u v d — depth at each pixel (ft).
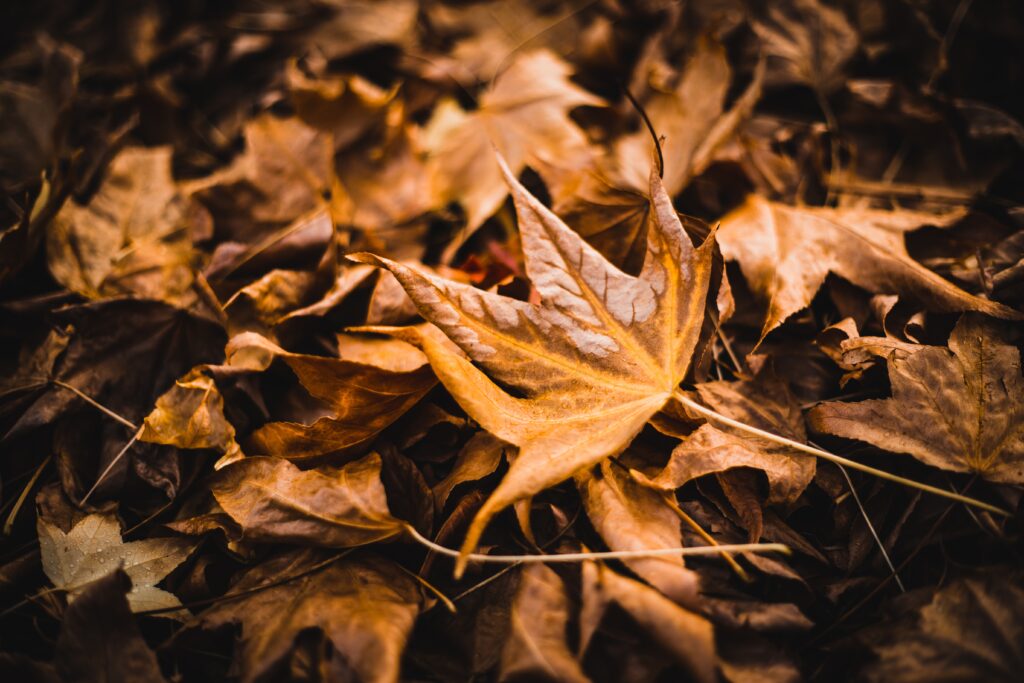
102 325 1.18
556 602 0.99
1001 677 0.92
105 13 1.67
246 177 1.33
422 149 1.43
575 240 1.05
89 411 1.17
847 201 1.37
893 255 1.18
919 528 1.05
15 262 1.21
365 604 0.99
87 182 1.40
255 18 1.70
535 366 1.04
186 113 1.57
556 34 1.63
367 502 1.02
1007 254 1.19
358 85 1.49
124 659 0.97
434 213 1.37
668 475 1.02
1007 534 1.02
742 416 1.09
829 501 1.07
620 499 1.02
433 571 1.04
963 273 1.19
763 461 1.04
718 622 0.97
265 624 0.99
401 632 0.96
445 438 1.12
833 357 1.15
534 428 1.02
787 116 1.48
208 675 1.02
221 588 1.06
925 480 1.06
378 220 1.35
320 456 1.08
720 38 1.55
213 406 1.12
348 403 1.05
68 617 0.97
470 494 1.06
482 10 1.70
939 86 1.44
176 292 1.27
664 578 0.96
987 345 1.08
